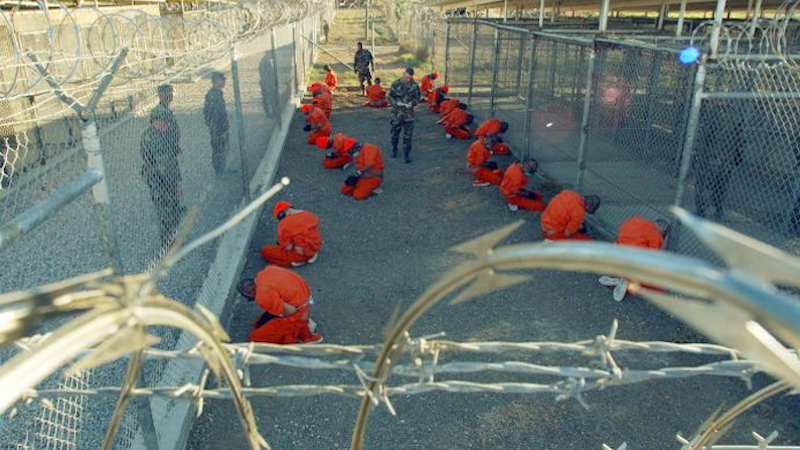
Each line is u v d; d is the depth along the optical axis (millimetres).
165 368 4844
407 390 2111
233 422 4438
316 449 4199
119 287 1195
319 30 37094
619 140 9562
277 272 5129
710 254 6156
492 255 1188
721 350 2180
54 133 7402
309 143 12453
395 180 10047
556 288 6309
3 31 7922
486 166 9508
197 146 8859
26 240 6094
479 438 4281
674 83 9195
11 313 1054
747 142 7121
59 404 4148
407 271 6781
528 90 10328
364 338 5496
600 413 4516
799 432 4305
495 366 2104
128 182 6832
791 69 5664
